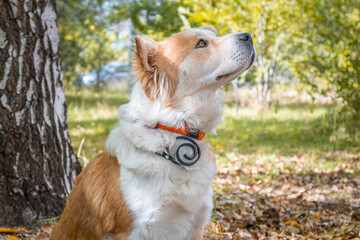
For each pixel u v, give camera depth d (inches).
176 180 106.7
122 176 106.3
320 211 192.9
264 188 234.2
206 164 113.4
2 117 151.9
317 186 240.7
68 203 119.5
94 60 658.2
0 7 147.9
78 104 561.9
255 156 312.2
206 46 115.6
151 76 111.4
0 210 151.7
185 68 113.8
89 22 612.7
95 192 109.4
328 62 396.8
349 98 369.1
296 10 450.0
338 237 155.3
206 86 115.3
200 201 111.9
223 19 438.3
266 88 548.1
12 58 150.8
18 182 154.4
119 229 106.3
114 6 568.1
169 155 106.6
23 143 154.5
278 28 480.4
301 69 452.8
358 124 378.6
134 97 113.4
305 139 384.8
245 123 465.4
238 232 155.6
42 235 139.4
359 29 369.1
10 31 149.7
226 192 221.8
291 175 261.4
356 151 334.6
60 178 163.3
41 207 158.1
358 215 184.9
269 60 546.6
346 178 254.8
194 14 429.1
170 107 111.7
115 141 110.9
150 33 494.6
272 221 175.6
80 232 113.5
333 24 380.2
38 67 155.9
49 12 158.6
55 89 162.2
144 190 104.8
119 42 730.2
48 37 158.1
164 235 110.0
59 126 163.9
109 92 719.7
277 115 516.1
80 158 243.3
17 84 152.3
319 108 550.9
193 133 114.3
